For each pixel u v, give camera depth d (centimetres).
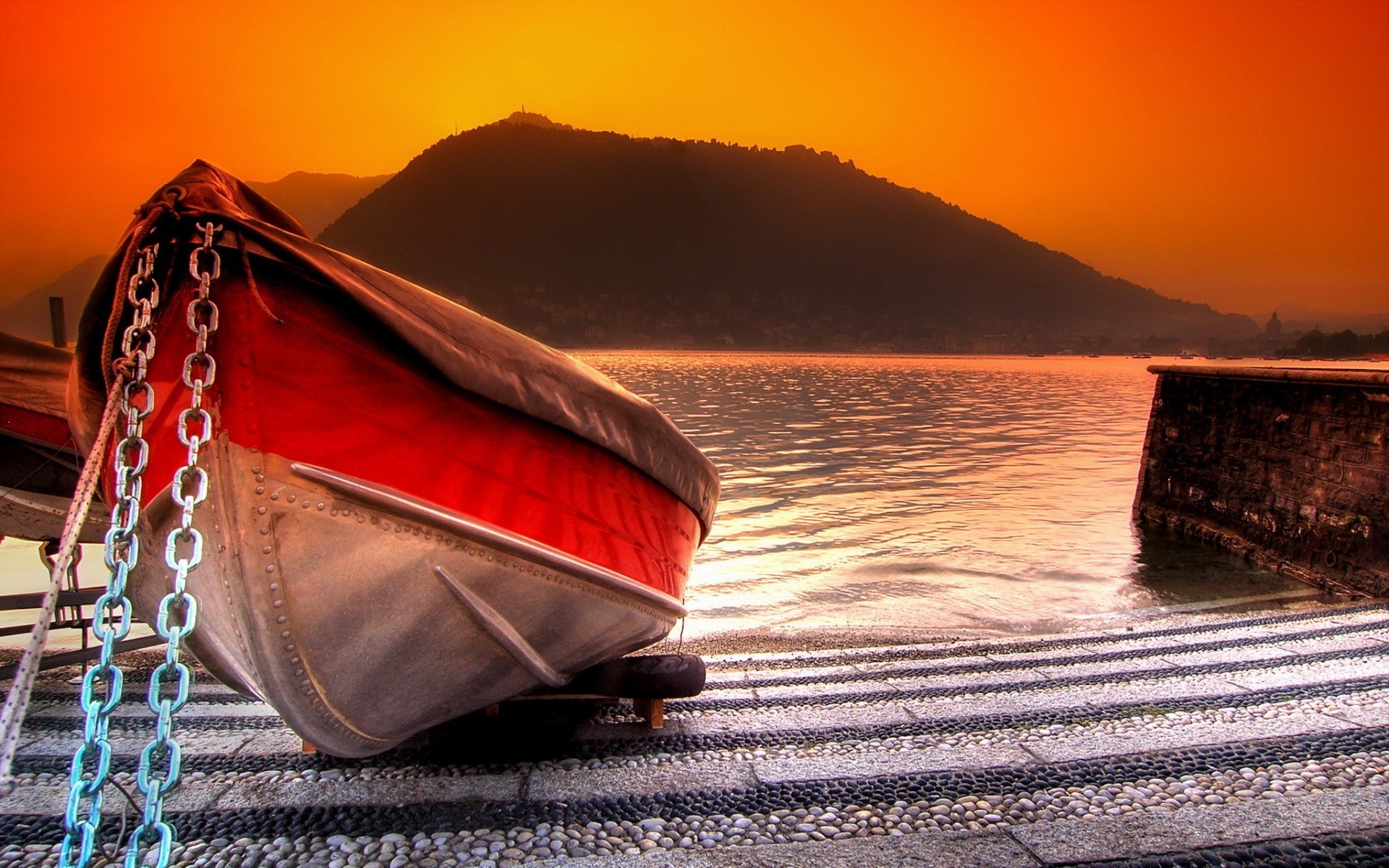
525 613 331
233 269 264
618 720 416
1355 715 390
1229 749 351
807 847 275
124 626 206
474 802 314
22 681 185
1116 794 310
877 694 460
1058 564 1130
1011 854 267
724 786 327
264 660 287
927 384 9744
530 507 327
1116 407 5862
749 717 423
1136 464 2461
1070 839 275
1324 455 996
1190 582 1016
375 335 283
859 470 2325
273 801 316
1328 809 292
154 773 340
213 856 272
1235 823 283
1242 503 1180
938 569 1105
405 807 310
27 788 325
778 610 909
